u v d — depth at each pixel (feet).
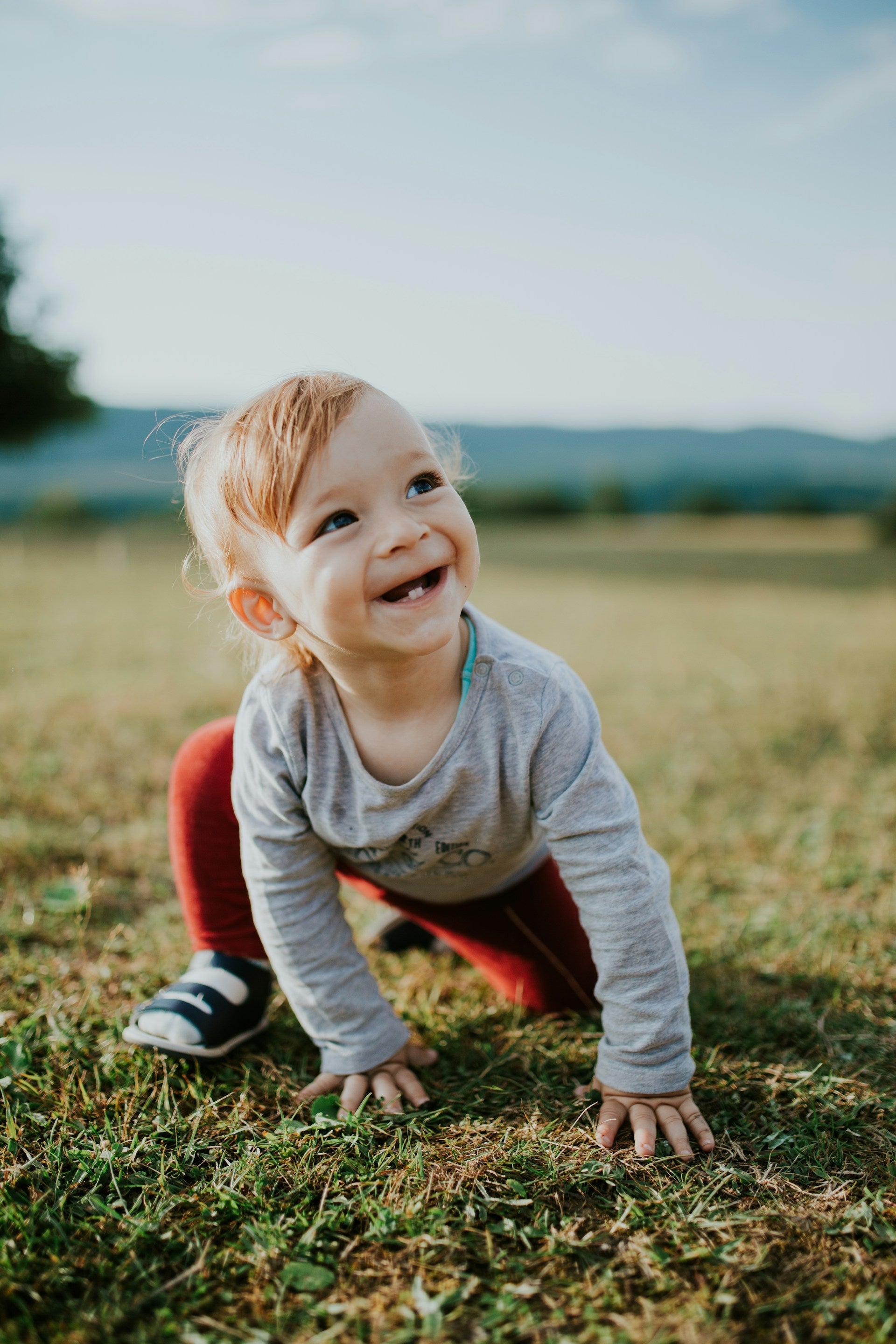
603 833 4.55
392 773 4.57
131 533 70.38
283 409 4.04
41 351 67.00
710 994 5.94
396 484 4.00
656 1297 3.54
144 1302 3.54
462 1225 3.90
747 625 23.04
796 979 6.12
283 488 3.97
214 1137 4.50
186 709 13.21
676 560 49.39
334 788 4.62
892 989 5.91
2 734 11.58
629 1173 4.19
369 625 3.98
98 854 8.22
